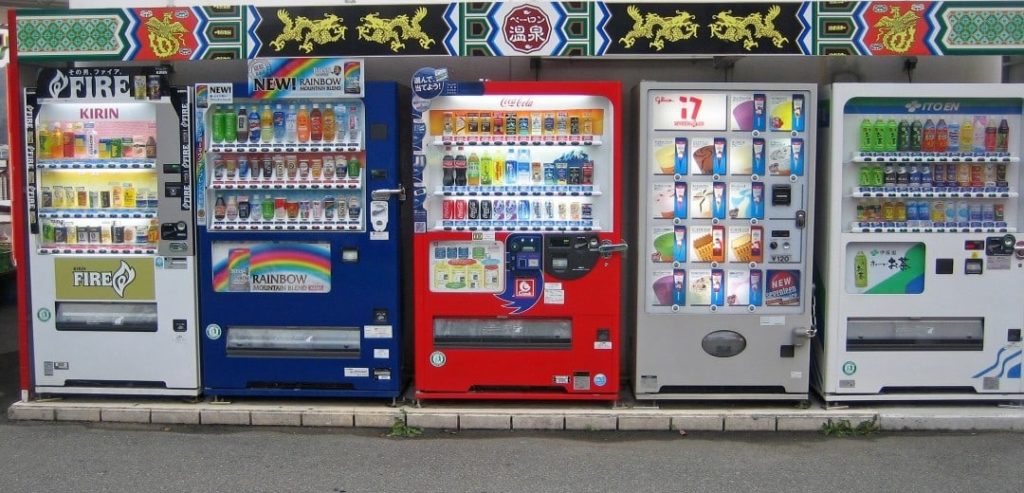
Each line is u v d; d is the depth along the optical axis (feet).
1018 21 16.98
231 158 17.34
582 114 17.02
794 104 16.99
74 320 17.90
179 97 17.04
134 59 17.43
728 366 17.39
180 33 17.33
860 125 17.25
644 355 17.44
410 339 19.51
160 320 17.61
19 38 17.38
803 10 16.92
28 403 17.88
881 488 13.92
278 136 17.16
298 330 17.70
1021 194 17.16
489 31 17.08
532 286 17.19
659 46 17.02
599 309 17.22
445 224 17.04
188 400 18.06
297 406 17.69
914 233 17.03
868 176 17.22
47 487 13.87
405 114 18.61
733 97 17.01
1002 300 17.22
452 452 15.72
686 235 17.25
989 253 17.12
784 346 17.38
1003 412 17.21
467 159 17.11
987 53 17.06
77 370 17.89
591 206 17.21
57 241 17.88
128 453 15.62
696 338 17.35
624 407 17.56
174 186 17.22
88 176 18.01
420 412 17.15
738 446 16.10
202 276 17.54
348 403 17.98
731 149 17.10
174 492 13.66
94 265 17.58
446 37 17.11
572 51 17.08
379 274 17.30
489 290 17.24
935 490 13.83
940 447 16.01
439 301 17.26
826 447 16.02
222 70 19.85
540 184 17.11
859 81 19.70
